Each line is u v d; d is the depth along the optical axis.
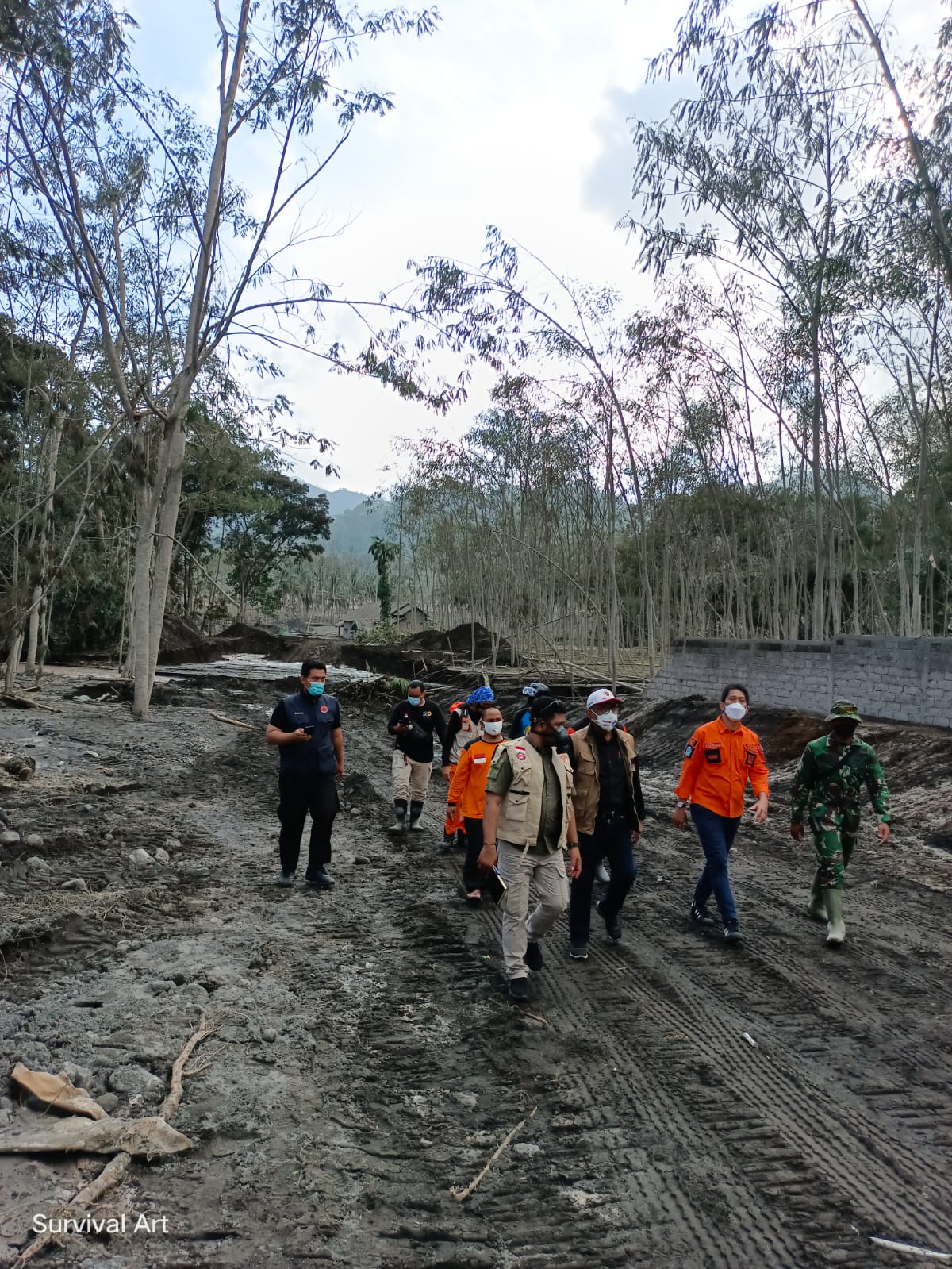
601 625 33.78
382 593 63.78
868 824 10.54
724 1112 4.36
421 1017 5.37
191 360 17.30
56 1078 4.08
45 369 19.30
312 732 7.92
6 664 18.62
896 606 25.72
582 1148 4.02
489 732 7.81
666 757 16.12
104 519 25.20
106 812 9.92
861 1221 3.54
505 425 29.64
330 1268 3.18
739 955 6.55
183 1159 3.74
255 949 6.16
